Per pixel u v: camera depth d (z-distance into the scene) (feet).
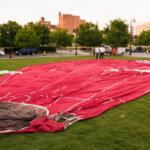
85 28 144.15
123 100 21.20
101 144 12.21
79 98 21.91
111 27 102.83
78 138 13.01
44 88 26.35
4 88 27.37
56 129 13.99
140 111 18.04
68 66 44.65
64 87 26.53
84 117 16.25
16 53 116.67
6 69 46.57
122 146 11.95
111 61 54.03
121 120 15.96
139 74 33.65
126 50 157.58
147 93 24.23
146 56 94.58
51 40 136.46
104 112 17.92
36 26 147.23
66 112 17.48
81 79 30.63
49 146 12.01
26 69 41.91
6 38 127.34
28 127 14.44
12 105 19.48
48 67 43.83
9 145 12.21
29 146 12.03
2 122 15.26
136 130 14.08
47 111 17.75
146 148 11.70
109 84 27.89
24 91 25.23
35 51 123.13
